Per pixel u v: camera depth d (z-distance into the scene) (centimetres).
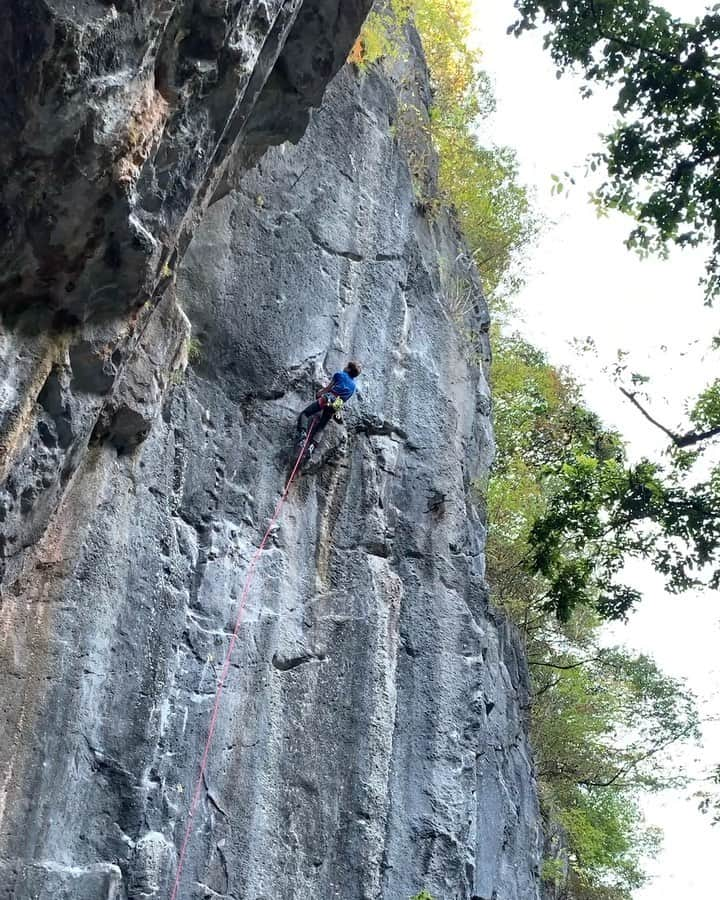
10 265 809
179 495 1168
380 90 1623
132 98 784
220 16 835
